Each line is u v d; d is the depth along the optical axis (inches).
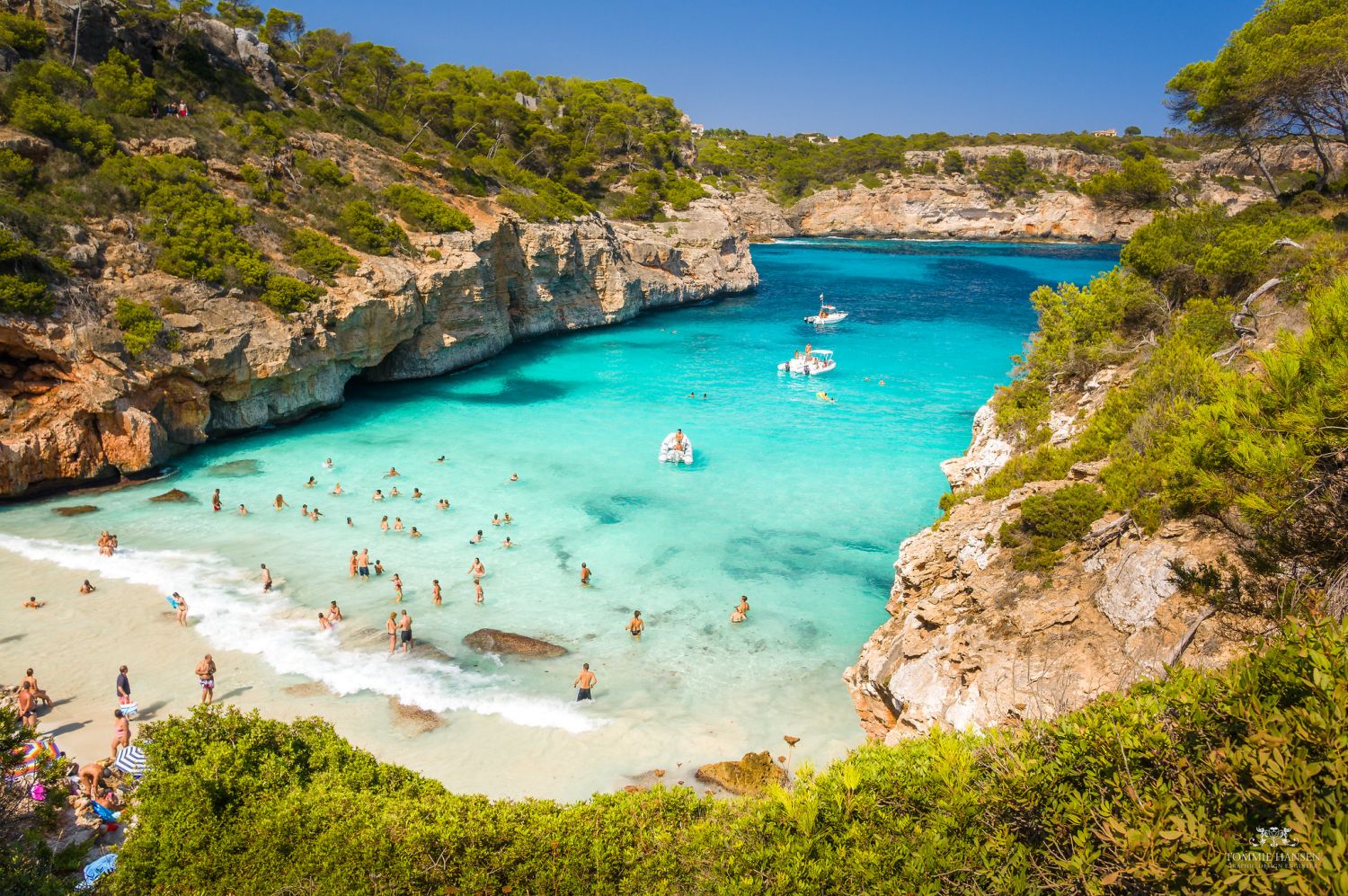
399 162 2746.1
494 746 813.9
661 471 1620.3
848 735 845.8
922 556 848.3
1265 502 372.8
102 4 2165.4
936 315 3540.8
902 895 360.8
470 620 1059.9
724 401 2162.9
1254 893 258.8
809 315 3501.5
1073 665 608.4
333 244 2047.2
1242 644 454.3
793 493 1509.6
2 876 457.7
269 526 1323.8
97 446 1475.1
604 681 935.0
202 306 1647.4
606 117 4628.4
